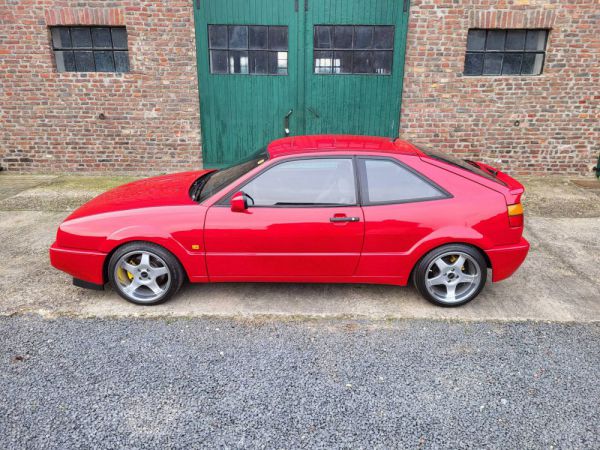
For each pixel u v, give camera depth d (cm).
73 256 392
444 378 313
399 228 380
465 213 379
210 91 838
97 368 323
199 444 258
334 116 852
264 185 386
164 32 805
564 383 308
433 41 800
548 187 800
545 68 809
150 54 815
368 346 350
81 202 710
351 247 385
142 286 407
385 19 794
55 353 340
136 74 825
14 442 258
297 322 383
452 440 260
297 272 396
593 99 823
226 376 315
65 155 872
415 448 255
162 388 303
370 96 838
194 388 303
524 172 867
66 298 420
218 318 389
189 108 846
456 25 789
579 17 780
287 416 279
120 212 391
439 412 282
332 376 315
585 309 403
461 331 370
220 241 384
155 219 383
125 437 263
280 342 355
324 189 385
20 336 361
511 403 289
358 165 388
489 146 854
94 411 282
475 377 314
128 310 399
